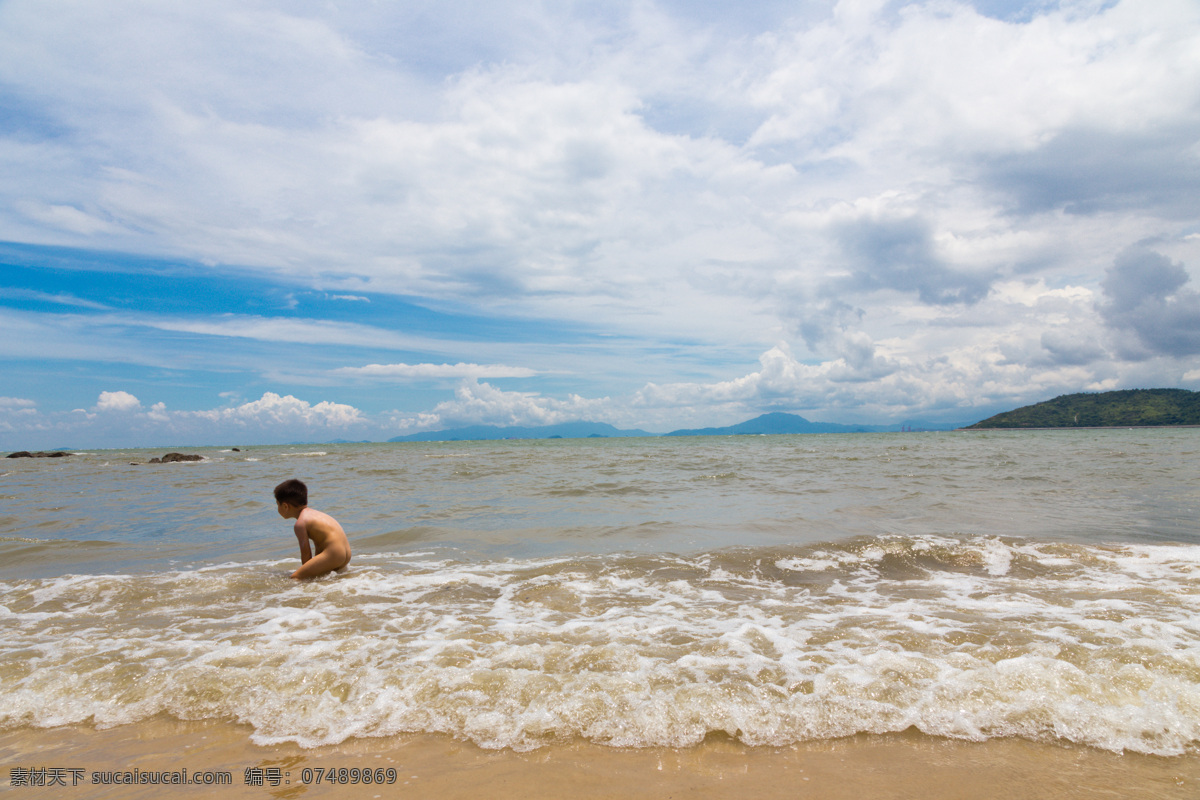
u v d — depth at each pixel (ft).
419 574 20.77
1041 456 83.46
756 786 8.16
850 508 34.81
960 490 42.75
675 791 8.08
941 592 17.94
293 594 18.38
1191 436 196.03
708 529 29.01
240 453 158.20
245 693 10.82
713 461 84.94
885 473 58.59
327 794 8.00
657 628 14.57
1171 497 37.81
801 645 13.02
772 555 22.50
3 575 21.97
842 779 8.30
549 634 14.10
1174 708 9.75
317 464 93.71
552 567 21.53
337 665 11.94
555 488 48.88
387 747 9.23
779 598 17.58
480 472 68.49
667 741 9.29
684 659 12.14
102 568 22.86
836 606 16.53
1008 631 13.53
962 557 21.95
